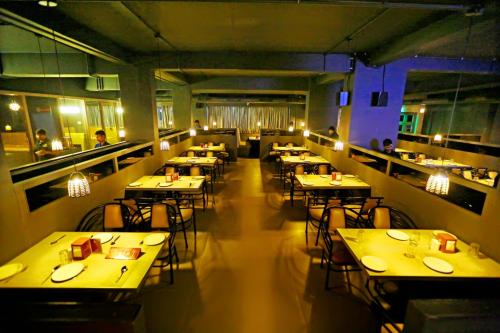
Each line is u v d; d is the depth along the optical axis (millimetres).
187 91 8625
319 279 2752
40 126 6668
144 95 5227
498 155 4973
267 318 2246
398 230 2492
